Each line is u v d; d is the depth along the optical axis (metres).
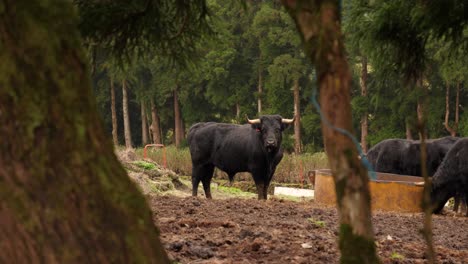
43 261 4.63
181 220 15.12
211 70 98.69
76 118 4.88
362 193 5.56
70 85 4.88
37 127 4.71
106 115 120.62
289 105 96.81
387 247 12.97
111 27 10.47
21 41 4.75
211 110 108.69
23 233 4.63
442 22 10.88
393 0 11.81
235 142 29.69
